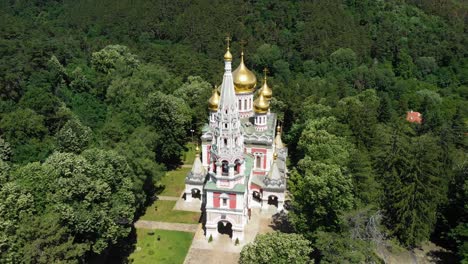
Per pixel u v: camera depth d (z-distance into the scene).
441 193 71.69
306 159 77.81
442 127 110.62
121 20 184.75
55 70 115.88
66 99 113.75
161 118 99.50
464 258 64.06
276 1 180.38
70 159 64.00
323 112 104.62
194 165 85.94
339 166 70.00
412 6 189.38
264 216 80.31
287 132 119.00
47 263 53.12
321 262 57.34
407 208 67.81
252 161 84.12
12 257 52.03
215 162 70.94
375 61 166.88
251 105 93.25
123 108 108.25
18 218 56.09
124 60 136.62
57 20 194.50
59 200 59.47
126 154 78.12
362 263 55.75
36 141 85.25
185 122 109.69
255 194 84.12
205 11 180.25
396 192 68.81
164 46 173.75
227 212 71.31
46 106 94.00
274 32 174.62
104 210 63.62
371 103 117.44
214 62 159.62
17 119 85.00
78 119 99.75
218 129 68.56
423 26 175.62
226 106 67.62
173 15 184.62
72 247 56.59
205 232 76.00
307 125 95.31
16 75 104.75
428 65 161.12
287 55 168.88
